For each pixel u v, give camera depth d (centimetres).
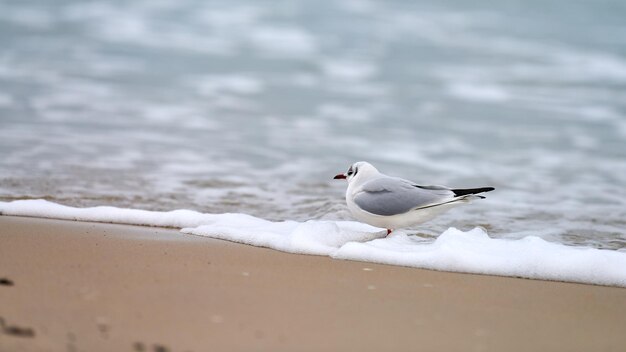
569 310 729
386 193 962
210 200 1232
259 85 2341
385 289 762
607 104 2247
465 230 1110
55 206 1084
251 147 1664
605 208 1284
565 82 2505
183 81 2344
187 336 592
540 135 1892
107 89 2184
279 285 753
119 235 951
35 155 1473
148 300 676
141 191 1262
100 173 1369
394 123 1972
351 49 2856
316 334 614
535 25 3297
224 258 856
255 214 1163
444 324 660
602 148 1777
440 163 1605
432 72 2594
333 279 791
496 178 1495
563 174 1541
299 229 954
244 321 635
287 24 3162
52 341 565
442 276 833
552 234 1112
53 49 2638
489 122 2016
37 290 687
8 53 2552
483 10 3512
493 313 702
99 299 671
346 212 1169
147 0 3391
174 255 855
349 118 2003
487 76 2567
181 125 1839
